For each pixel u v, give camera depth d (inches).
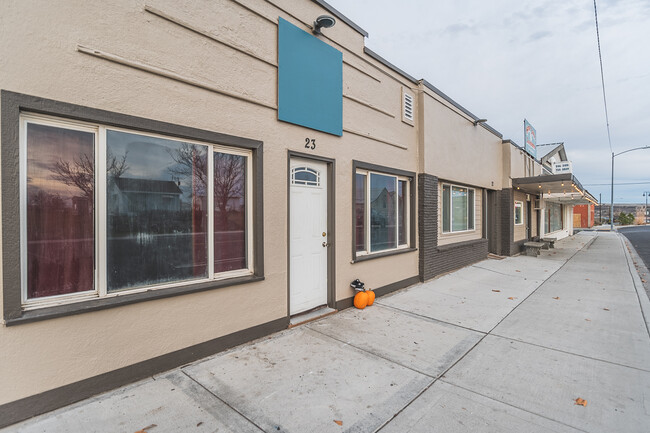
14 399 95.7
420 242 289.4
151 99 123.9
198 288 135.6
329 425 98.7
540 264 399.5
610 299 242.1
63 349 104.0
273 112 168.7
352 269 218.8
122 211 120.3
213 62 142.8
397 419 102.0
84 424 96.1
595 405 110.1
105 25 112.5
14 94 95.4
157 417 100.1
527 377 128.6
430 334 171.2
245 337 155.9
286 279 175.2
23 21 97.2
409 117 279.4
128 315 117.6
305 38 183.9
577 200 743.1
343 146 211.6
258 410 105.0
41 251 104.3
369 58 234.4
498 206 463.5
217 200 150.5
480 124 403.2
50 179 105.7
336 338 163.8
